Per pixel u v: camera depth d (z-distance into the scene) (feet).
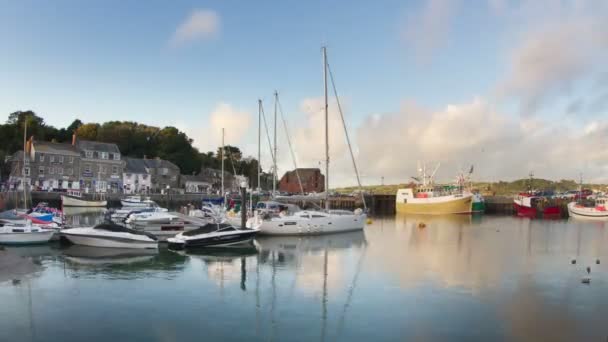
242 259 81.61
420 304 52.54
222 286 60.64
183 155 396.16
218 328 44.21
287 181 446.60
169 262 77.71
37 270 68.95
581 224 172.55
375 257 85.05
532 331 43.83
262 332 43.21
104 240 89.20
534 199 255.09
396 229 146.41
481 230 144.15
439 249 97.09
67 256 81.05
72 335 41.86
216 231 95.04
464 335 42.70
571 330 44.21
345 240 111.24
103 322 45.52
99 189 292.40
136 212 146.30
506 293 57.82
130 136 384.27
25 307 49.98
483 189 415.44
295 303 52.80
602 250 97.25
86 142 294.87
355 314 48.75
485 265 77.20
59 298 53.57
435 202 242.17
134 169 324.80
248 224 116.37
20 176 252.83
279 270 71.67
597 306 52.11
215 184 400.67
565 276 68.33
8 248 88.17
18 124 319.27
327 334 42.78
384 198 296.10
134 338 41.37
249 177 422.82
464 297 55.67
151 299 53.93
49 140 342.23
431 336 42.39
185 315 48.03
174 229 113.60
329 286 61.05
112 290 57.72
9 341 40.24
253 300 53.98
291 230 115.65
